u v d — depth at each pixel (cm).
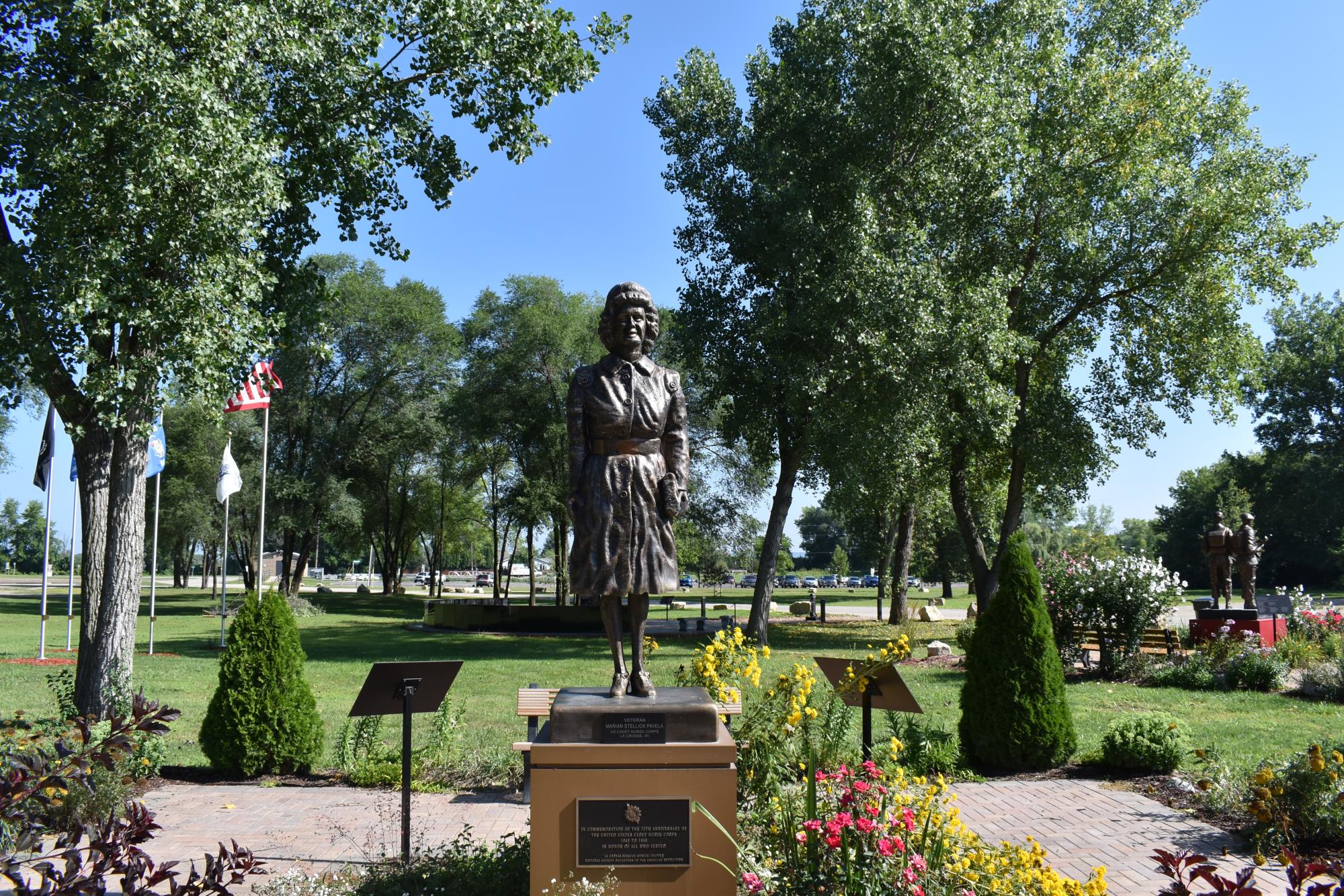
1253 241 2375
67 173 1022
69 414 1164
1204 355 2398
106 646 1094
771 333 2198
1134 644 1731
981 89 2084
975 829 760
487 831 750
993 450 2764
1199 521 6206
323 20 1284
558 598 3972
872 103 2117
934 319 2044
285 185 1284
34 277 1028
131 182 1005
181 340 1058
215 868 361
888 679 675
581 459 564
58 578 8975
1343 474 5231
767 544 2486
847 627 3188
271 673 956
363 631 3022
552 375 3769
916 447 2184
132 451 1121
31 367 1152
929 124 2164
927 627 3161
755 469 3419
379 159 1409
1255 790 704
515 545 4656
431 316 4369
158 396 1067
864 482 2361
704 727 507
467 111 1442
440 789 899
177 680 1655
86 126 1014
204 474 4225
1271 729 1143
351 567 11306
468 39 1348
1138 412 2572
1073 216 2336
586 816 487
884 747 802
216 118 1060
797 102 2248
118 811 739
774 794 620
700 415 3419
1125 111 2369
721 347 2370
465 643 2512
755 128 2384
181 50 1106
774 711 696
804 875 461
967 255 2427
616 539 551
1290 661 1681
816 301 2097
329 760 1027
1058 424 2466
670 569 559
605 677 1694
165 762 997
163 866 355
